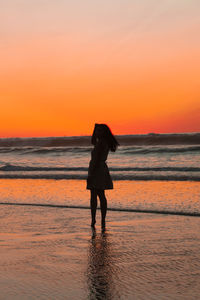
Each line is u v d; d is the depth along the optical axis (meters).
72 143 50.38
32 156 26.19
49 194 8.84
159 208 6.48
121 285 2.72
